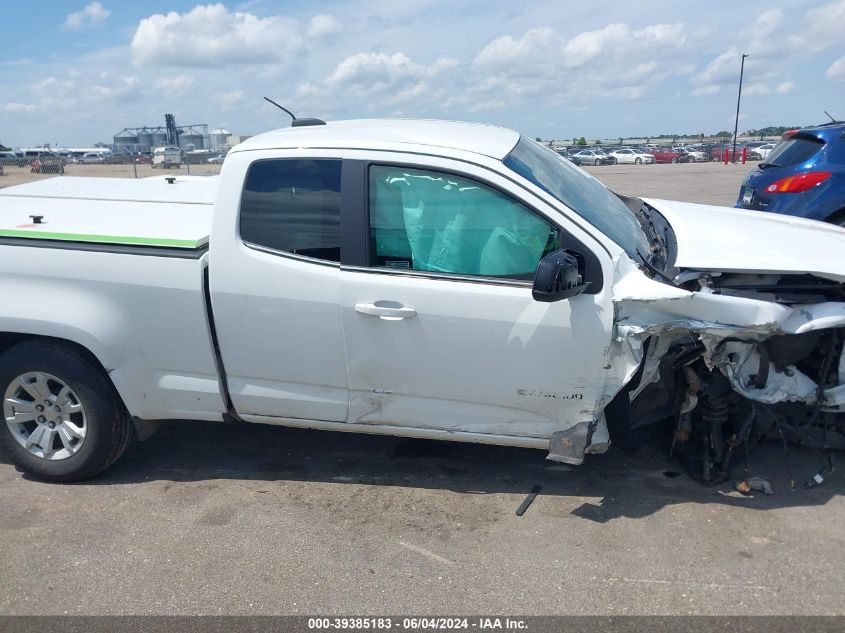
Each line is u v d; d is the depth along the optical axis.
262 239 3.50
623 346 3.26
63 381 3.73
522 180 3.33
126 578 3.11
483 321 3.31
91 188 5.14
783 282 3.61
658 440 4.15
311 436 4.47
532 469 3.97
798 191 7.43
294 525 3.49
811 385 3.63
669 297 3.17
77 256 3.63
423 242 3.40
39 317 3.63
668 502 3.59
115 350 3.64
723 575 3.03
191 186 5.22
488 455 4.15
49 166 18.50
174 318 3.60
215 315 3.56
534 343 3.30
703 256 3.53
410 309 3.35
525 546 3.27
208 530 3.46
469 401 3.50
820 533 3.29
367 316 3.40
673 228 4.01
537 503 3.63
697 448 3.80
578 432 3.38
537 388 3.39
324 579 3.08
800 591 2.92
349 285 3.40
